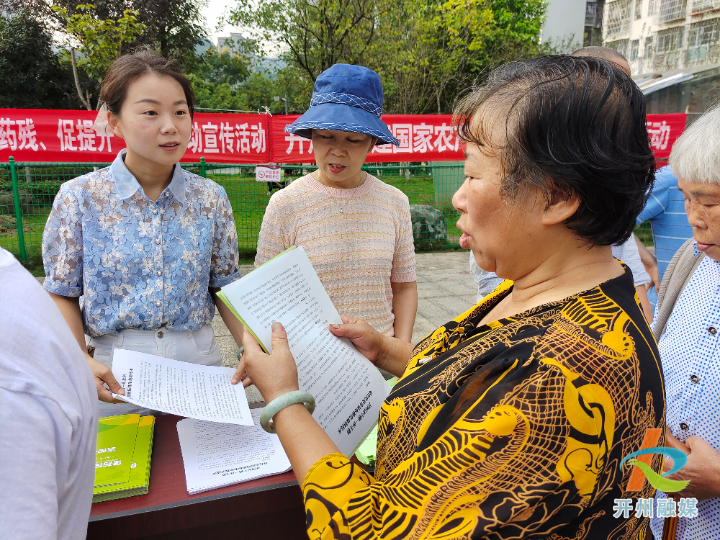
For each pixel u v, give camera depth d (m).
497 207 0.73
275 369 0.88
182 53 15.25
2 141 5.69
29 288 0.65
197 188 1.65
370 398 1.09
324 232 1.83
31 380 0.57
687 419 1.14
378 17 11.66
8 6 13.10
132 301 1.54
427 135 6.71
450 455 0.62
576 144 0.64
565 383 0.60
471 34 13.17
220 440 1.22
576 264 0.74
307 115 1.71
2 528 0.53
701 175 1.06
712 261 1.23
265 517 1.16
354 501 0.70
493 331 0.74
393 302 2.08
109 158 5.93
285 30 11.45
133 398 1.13
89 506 0.72
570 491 0.60
